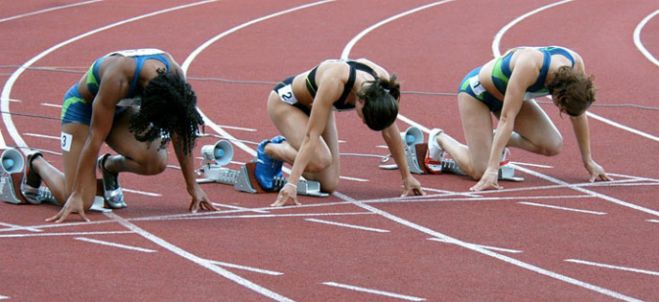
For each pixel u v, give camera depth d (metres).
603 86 50.78
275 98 30.34
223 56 58.84
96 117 26.00
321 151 29.50
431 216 27.59
